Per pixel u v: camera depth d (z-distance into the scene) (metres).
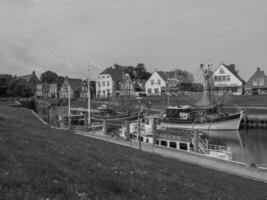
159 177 11.67
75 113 83.19
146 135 39.62
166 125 54.75
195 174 16.23
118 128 50.84
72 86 145.12
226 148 37.53
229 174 19.91
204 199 10.20
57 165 9.36
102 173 9.76
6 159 8.79
